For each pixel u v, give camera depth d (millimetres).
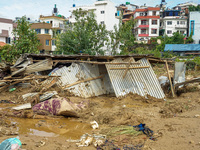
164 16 51719
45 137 6520
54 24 42156
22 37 22094
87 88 13766
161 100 11938
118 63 13453
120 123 7957
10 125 7609
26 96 11102
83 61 13680
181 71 14438
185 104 10547
